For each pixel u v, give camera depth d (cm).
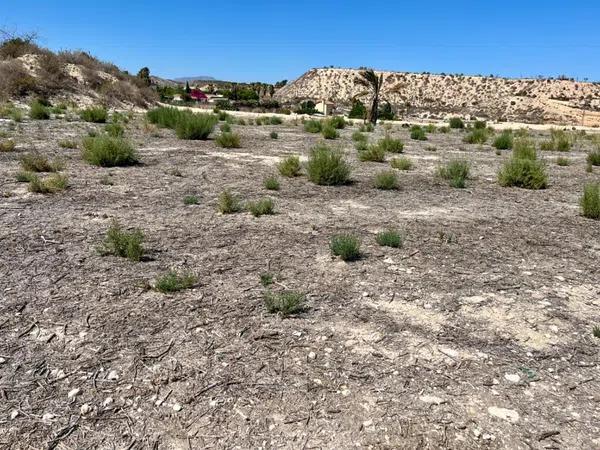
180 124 1803
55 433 299
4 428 301
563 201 991
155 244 620
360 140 1919
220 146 1599
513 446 300
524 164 1144
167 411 321
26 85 3509
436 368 377
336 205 870
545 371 380
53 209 761
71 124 2044
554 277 570
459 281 544
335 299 486
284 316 448
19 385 341
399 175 1207
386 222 766
